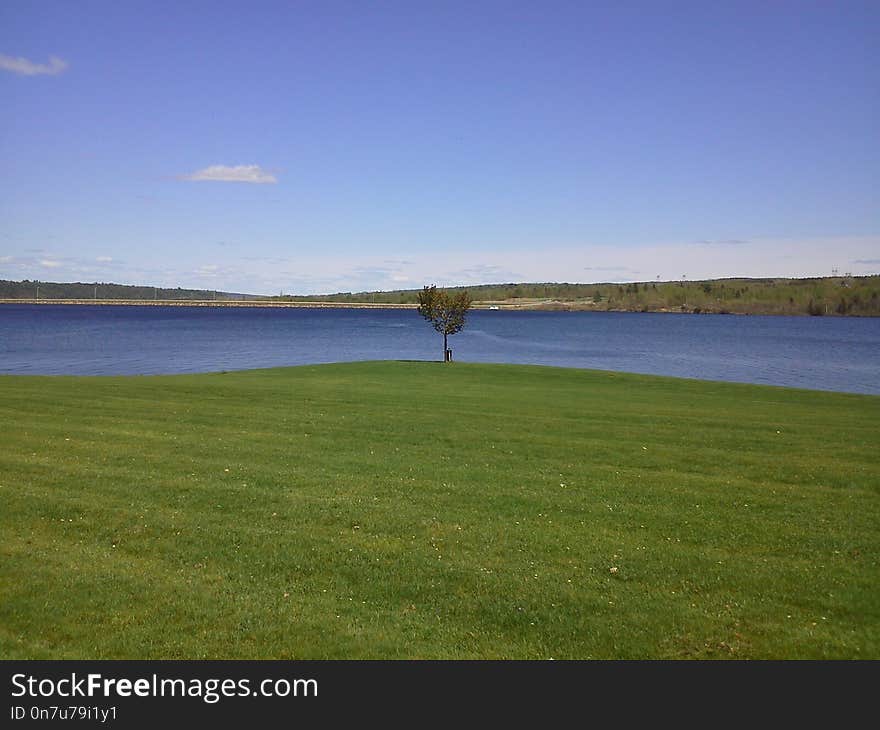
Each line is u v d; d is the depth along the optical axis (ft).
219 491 44.75
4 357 224.12
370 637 26.76
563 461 56.80
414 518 40.11
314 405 88.43
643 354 274.36
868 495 47.19
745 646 26.32
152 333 377.30
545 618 28.27
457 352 280.51
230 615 28.25
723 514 42.06
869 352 286.05
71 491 44.01
